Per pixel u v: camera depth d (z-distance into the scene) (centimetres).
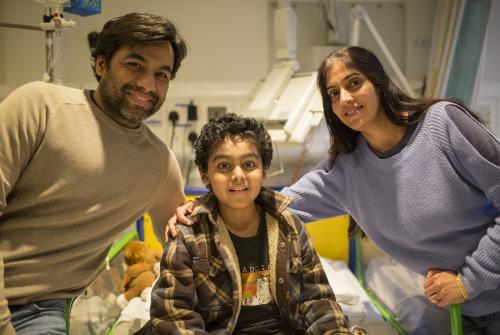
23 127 121
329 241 259
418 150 143
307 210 175
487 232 139
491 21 274
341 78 143
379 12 285
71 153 126
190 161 273
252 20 279
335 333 125
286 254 135
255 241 137
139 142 141
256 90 264
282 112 233
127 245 214
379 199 154
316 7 282
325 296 136
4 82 265
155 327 121
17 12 261
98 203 132
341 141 161
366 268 260
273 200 140
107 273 192
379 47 274
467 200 142
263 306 132
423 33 284
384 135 149
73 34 272
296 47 268
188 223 134
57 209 127
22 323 126
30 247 126
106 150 132
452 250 148
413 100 147
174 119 271
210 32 278
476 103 242
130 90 130
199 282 129
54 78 179
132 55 128
